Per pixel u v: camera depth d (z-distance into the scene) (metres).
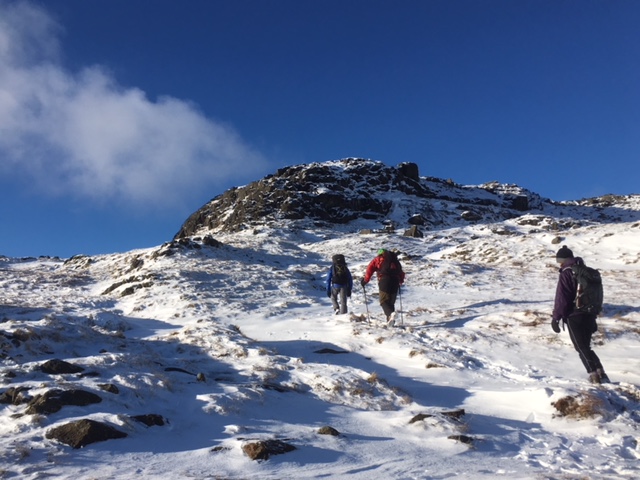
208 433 5.06
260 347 9.15
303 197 54.97
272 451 4.45
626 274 18.80
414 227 41.00
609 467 4.52
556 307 7.45
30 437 4.47
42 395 5.24
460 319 12.30
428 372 8.23
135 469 4.03
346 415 6.02
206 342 9.49
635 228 26.78
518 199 70.62
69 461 4.10
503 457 4.79
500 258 26.38
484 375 8.10
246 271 23.34
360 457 4.58
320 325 12.28
